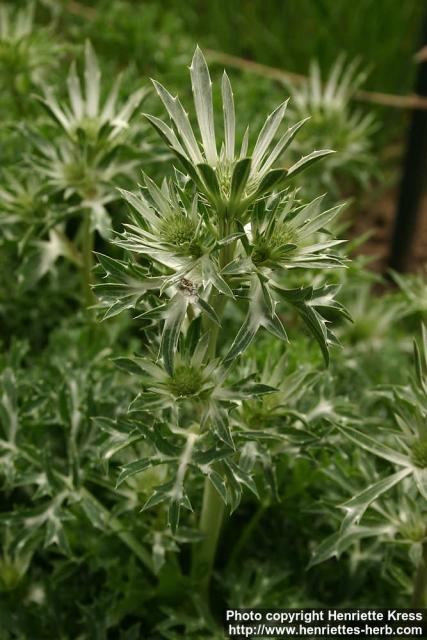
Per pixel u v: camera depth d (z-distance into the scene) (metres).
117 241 0.57
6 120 0.98
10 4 1.30
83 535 0.70
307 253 0.58
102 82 0.98
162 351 0.56
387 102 1.02
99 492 0.73
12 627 0.70
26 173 0.80
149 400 0.60
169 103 0.57
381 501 0.66
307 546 0.75
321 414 0.67
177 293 0.57
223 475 0.64
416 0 1.31
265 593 0.70
